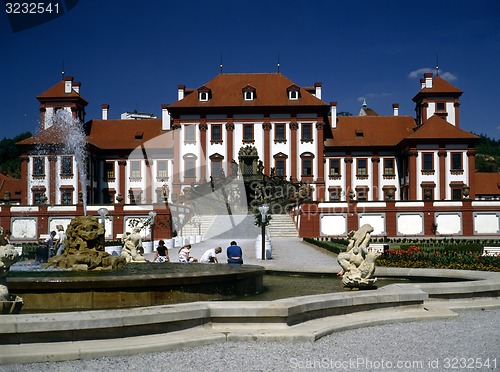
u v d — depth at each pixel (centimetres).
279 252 3584
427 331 1096
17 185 8050
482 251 3017
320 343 991
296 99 6862
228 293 1347
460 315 1258
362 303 1188
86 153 6975
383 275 1736
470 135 6956
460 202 5469
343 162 7550
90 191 7144
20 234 5341
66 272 1383
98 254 1516
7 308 975
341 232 5281
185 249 2188
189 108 6812
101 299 1151
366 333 1075
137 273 1327
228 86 7094
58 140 6869
